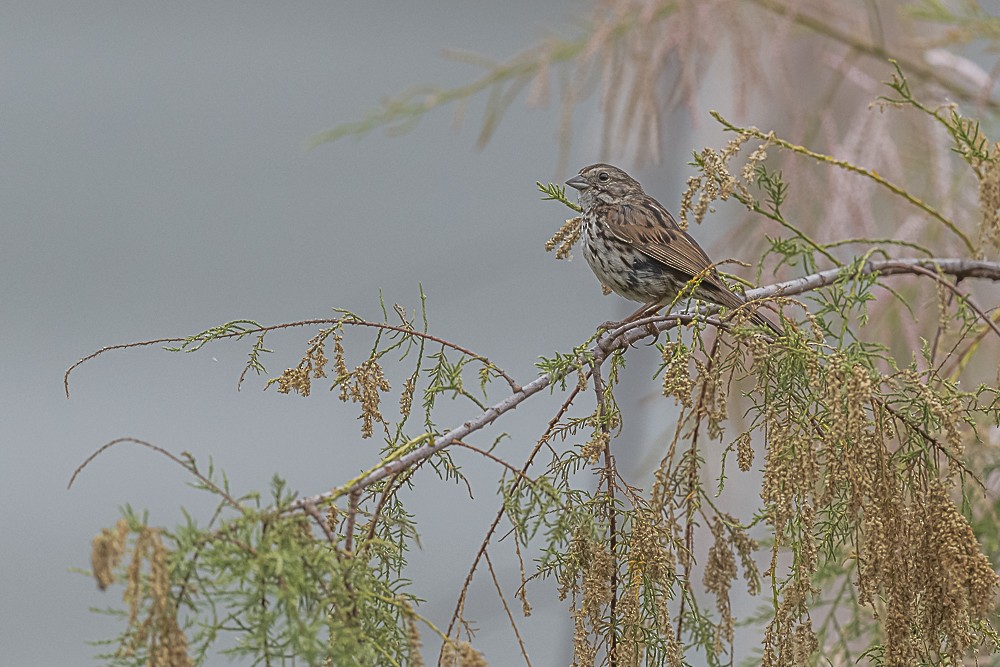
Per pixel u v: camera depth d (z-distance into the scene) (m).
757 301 7.54
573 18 13.95
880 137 12.09
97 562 5.30
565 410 7.42
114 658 5.67
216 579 5.62
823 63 14.53
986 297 13.32
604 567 6.89
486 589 14.80
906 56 13.59
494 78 14.12
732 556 7.39
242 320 7.29
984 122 12.41
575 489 7.08
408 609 6.11
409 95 14.45
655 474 7.25
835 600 10.64
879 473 6.70
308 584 5.89
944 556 6.77
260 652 5.73
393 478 6.83
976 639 7.32
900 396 7.20
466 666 6.09
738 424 12.13
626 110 12.20
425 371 7.43
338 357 7.41
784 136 14.77
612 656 7.04
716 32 12.38
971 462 10.23
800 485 6.59
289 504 6.07
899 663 6.74
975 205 12.18
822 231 11.84
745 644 13.64
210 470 5.92
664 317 8.10
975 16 12.55
